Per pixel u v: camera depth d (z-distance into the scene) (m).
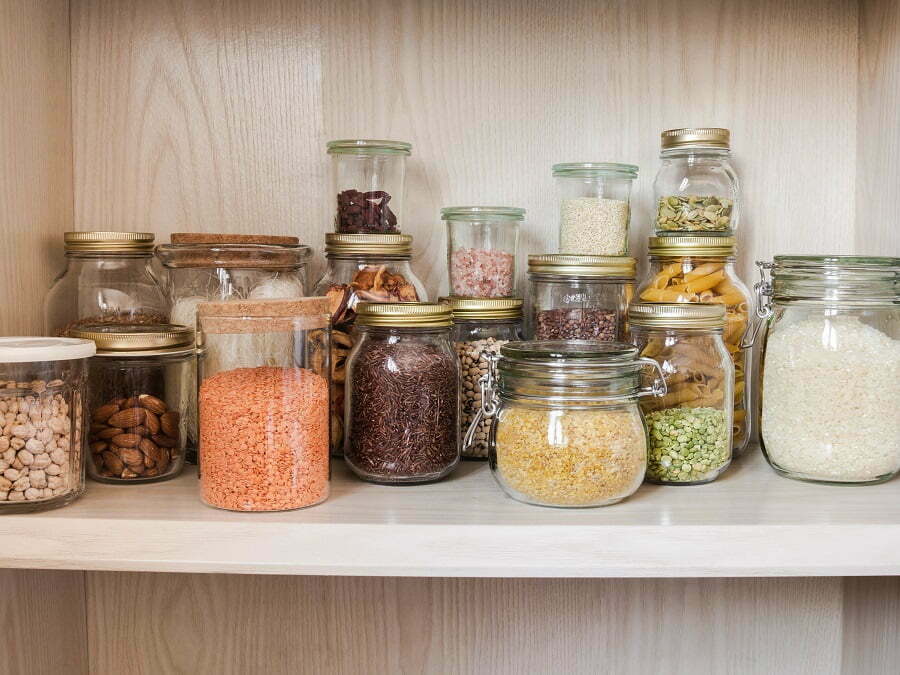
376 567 0.80
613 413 0.87
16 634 0.99
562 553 0.80
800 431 0.94
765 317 1.03
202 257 1.00
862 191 1.16
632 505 0.87
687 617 1.20
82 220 1.16
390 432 0.93
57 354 0.82
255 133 1.16
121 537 0.81
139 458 0.93
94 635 1.19
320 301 0.90
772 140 1.18
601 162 1.14
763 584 1.20
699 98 1.17
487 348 1.05
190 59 1.16
